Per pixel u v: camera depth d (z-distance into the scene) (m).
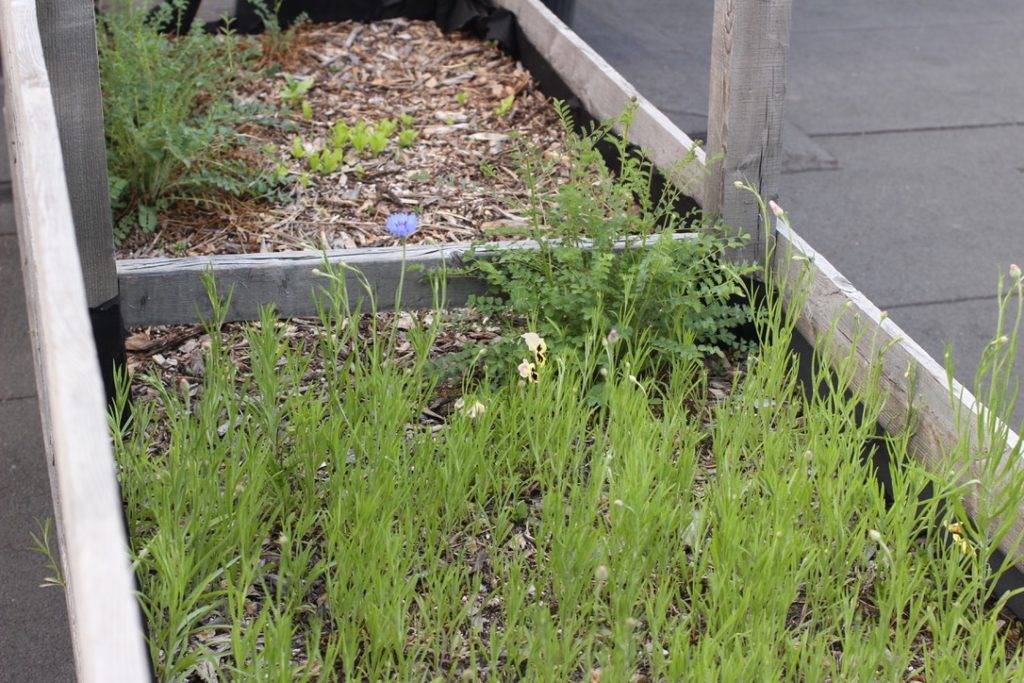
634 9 7.70
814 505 2.71
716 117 3.43
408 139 4.74
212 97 4.92
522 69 5.54
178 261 3.19
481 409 2.72
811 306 3.32
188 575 2.25
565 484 2.75
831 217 4.96
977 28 7.35
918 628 2.32
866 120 5.93
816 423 2.85
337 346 2.99
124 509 2.56
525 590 2.48
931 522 2.54
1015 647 2.50
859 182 5.27
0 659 2.82
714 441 2.88
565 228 3.34
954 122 5.93
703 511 2.54
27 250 2.76
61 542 2.34
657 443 2.87
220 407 2.82
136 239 3.99
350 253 3.29
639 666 2.37
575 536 2.44
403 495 2.62
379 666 2.26
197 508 2.45
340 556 2.40
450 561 2.63
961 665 2.40
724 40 3.32
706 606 2.48
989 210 5.02
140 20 4.84
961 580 2.60
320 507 2.71
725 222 3.48
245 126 4.88
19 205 3.23
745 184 3.44
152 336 3.52
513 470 2.92
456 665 2.34
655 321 3.29
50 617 2.95
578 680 2.35
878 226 4.88
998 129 5.84
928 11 7.68
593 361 3.07
